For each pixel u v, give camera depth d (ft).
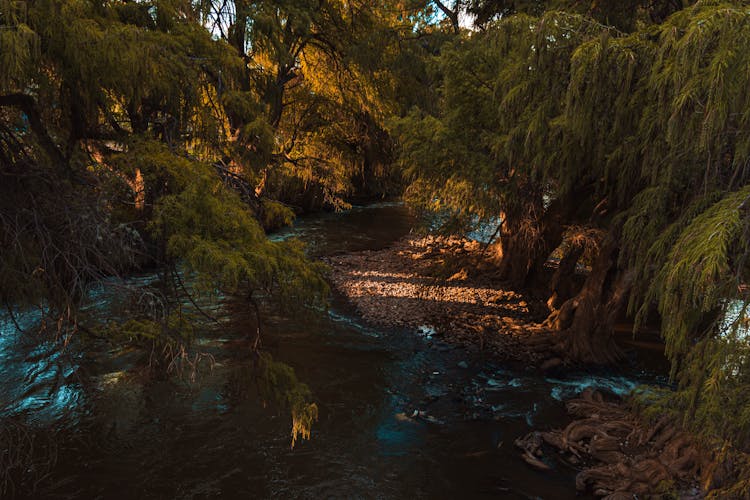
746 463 16.20
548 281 51.52
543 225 43.39
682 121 13.05
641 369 35.14
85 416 25.90
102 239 13.71
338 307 47.06
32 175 13.38
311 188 95.04
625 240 22.67
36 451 22.82
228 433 25.44
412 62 63.72
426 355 36.94
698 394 14.11
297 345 37.17
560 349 37.29
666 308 13.30
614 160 22.79
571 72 15.55
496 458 24.38
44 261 13.00
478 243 72.08
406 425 27.20
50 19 11.98
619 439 24.86
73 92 13.92
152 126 16.63
